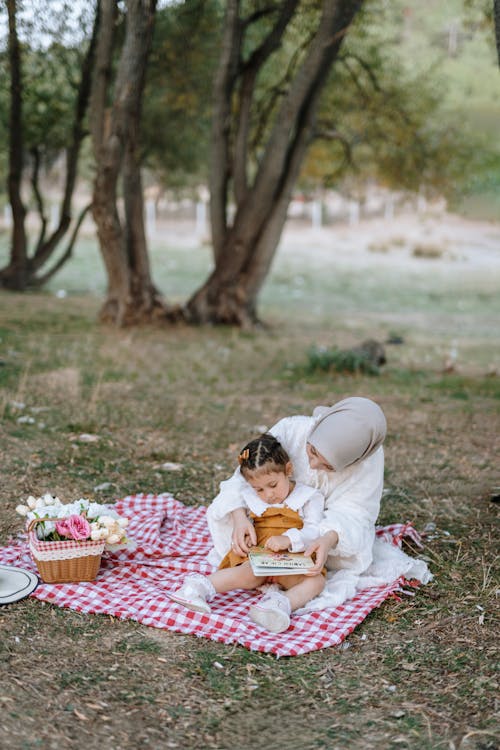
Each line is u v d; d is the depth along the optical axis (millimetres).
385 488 5875
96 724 3008
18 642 3535
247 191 13930
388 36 15617
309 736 3000
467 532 5059
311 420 4297
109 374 9461
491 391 9703
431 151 15945
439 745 2957
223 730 3023
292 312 17672
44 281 18219
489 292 22562
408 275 26031
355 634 3799
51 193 38500
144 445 6715
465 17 14234
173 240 33375
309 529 4043
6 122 16297
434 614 3990
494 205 21859
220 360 11039
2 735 2875
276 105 16016
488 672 3459
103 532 4078
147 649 3561
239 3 12461
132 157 12766
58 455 6223
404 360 12195
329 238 35375
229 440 7074
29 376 8883
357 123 15766
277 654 3555
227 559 4168
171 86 14148
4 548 4461
